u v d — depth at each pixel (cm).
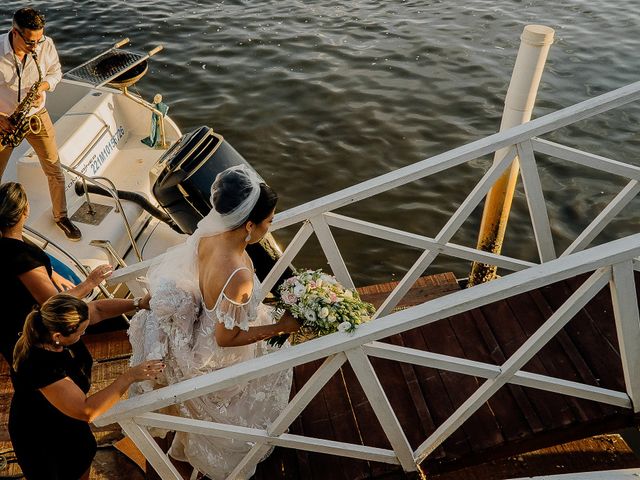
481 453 292
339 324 245
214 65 1022
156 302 273
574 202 743
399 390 325
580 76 985
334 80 977
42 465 278
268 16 1200
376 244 703
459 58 1035
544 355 328
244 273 252
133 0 1274
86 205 525
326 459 296
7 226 285
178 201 486
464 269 679
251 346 296
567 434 297
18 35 421
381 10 1224
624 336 258
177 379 286
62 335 246
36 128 438
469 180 775
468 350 346
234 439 273
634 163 798
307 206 330
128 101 625
